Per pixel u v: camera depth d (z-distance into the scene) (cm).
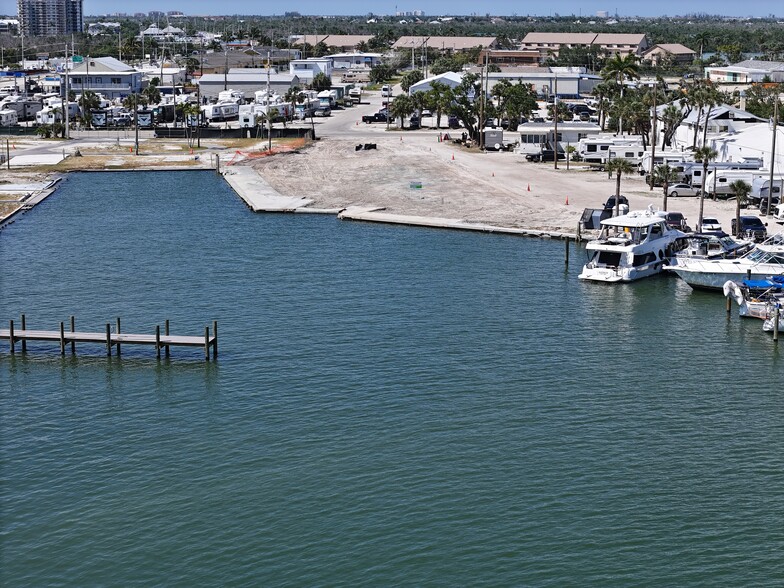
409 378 7250
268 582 4934
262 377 7294
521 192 14188
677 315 8788
